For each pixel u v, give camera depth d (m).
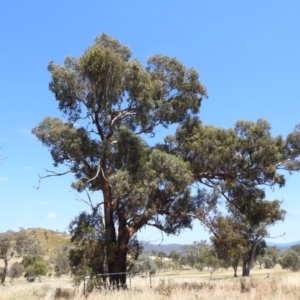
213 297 16.84
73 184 26.97
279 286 20.38
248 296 17.28
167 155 23.34
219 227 26.09
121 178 22.27
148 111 24.34
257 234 52.06
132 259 28.80
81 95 23.09
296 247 109.94
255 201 27.69
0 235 74.69
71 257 24.12
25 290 21.03
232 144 25.75
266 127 25.92
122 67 22.73
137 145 23.72
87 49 23.09
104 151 23.19
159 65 26.83
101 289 20.00
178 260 103.25
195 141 26.09
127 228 25.83
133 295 17.62
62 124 25.05
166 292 18.72
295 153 26.48
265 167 25.92
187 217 27.83
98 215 25.11
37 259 83.50
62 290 22.17
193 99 27.03
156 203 25.09
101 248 24.05
